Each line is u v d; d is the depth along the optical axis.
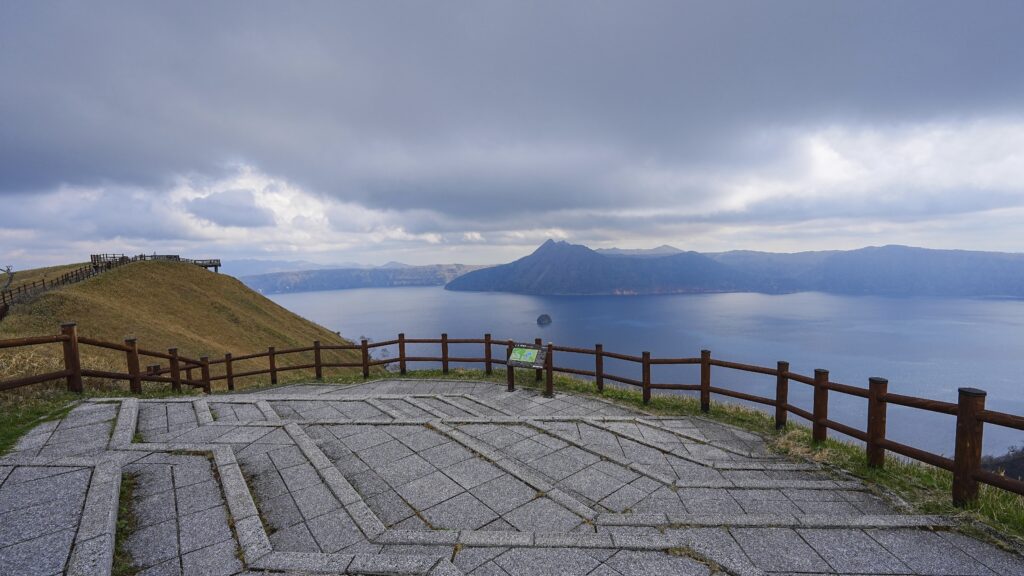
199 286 50.97
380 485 4.02
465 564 2.82
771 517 3.41
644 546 2.98
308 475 4.04
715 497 3.97
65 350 6.30
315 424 5.54
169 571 2.64
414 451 4.77
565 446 5.11
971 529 3.31
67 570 2.47
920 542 3.17
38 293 29.14
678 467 4.72
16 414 5.26
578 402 7.52
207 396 6.90
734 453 5.12
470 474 4.23
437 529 3.36
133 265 46.25
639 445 5.31
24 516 3.00
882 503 3.87
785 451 5.19
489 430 5.59
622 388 8.50
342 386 9.41
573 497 3.91
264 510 3.47
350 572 2.65
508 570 2.76
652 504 3.85
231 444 4.68
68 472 3.65
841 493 4.05
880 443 4.47
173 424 5.27
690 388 7.03
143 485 3.68
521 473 4.20
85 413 5.37
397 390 8.77
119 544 2.89
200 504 3.41
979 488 3.96
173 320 37.28
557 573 2.73
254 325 46.97
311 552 2.89
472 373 10.16
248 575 2.61
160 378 8.01
